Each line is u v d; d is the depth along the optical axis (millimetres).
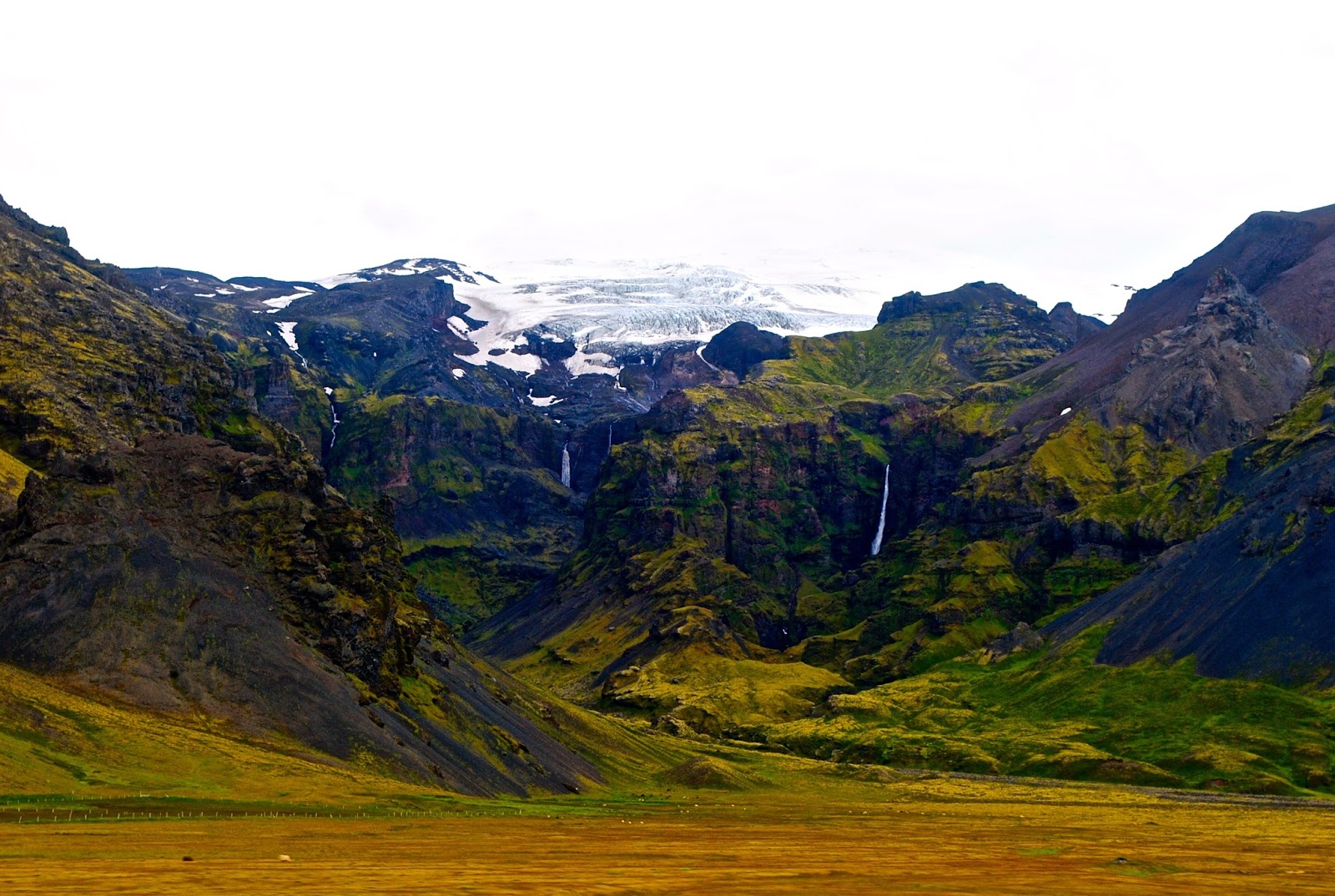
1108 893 109938
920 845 170000
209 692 197750
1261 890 117062
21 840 110188
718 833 175000
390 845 126500
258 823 139125
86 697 184125
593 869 112062
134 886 87625
